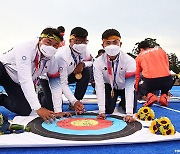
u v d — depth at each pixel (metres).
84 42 3.33
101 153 2.02
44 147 2.11
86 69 3.88
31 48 2.80
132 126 2.66
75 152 2.03
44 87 3.57
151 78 4.44
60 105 3.15
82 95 4.00
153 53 4.54
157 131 2.41
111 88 3.47
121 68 3.24
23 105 3.11
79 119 2.94
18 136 2.28
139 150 2.09
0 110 3.85
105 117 3.02
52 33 2.75
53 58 3.08
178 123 3.04
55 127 2.57
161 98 4.33
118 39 2.99
